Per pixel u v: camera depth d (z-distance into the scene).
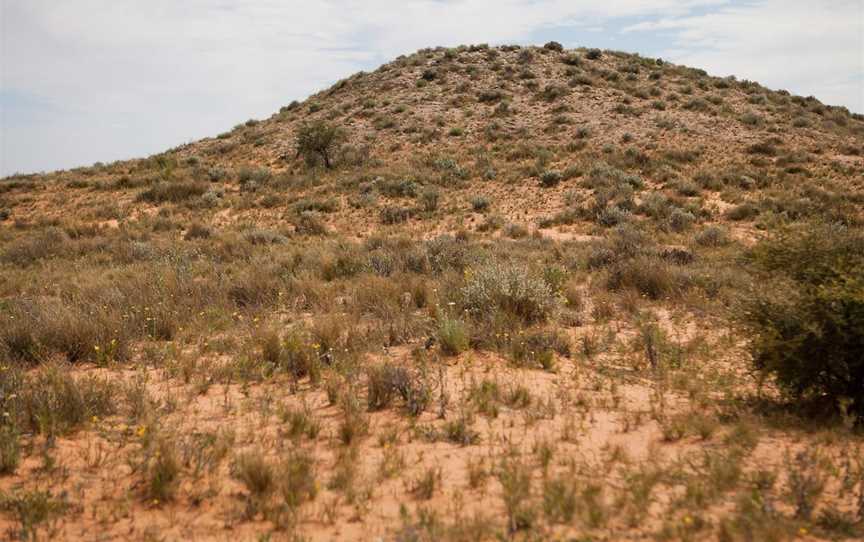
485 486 4.63
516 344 8.52
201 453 5.04
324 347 8.52
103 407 6.15
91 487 4.61
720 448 5.39
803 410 6.37
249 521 4.14
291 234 25.19
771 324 6.62
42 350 8.25
